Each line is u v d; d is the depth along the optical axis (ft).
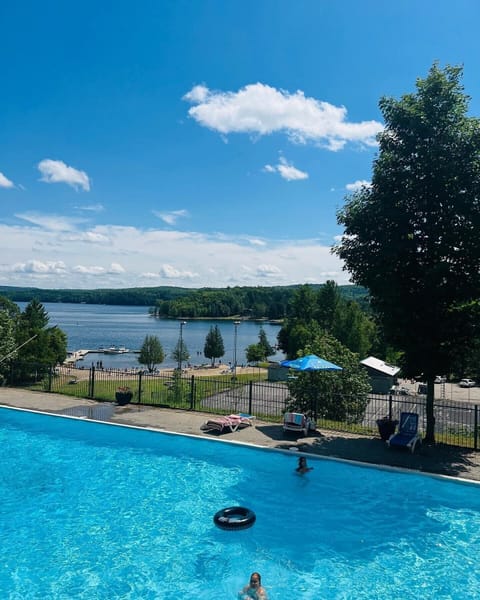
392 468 43.42
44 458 49.26
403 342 49.75
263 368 252.62
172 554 31.01
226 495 40.19
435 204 47.52
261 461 47.44
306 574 28.84
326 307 226.38
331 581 28.12
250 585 26.53
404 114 48.06
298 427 54.08
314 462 46.29
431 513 36.76
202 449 51.39
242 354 366.02
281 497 39.68
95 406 69.46
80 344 392.27
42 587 27.30
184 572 28.99
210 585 27.73
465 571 29.09
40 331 109.81
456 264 47.19
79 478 43.91
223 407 81.20
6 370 89.20
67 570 29.07
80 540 32.71
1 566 29.40
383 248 48.06
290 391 67.36
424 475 41.86
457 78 47.32
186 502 38.83
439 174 45.91
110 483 42.75
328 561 30.27
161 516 36.37
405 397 142.00
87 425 60.18
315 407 59.67
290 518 36.06
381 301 50.88
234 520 34.60
